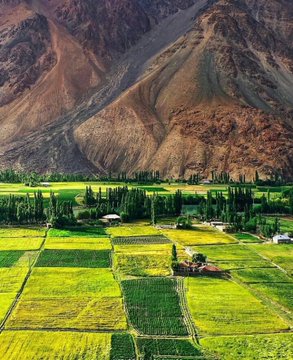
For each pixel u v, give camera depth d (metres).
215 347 78.62
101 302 96.25
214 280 110.88
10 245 138.88
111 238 149.50
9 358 73.94
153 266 119.75
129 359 74.12
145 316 90.19
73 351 76.31
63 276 111.38
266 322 88.38
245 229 164.12
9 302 95.38
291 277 113.25
